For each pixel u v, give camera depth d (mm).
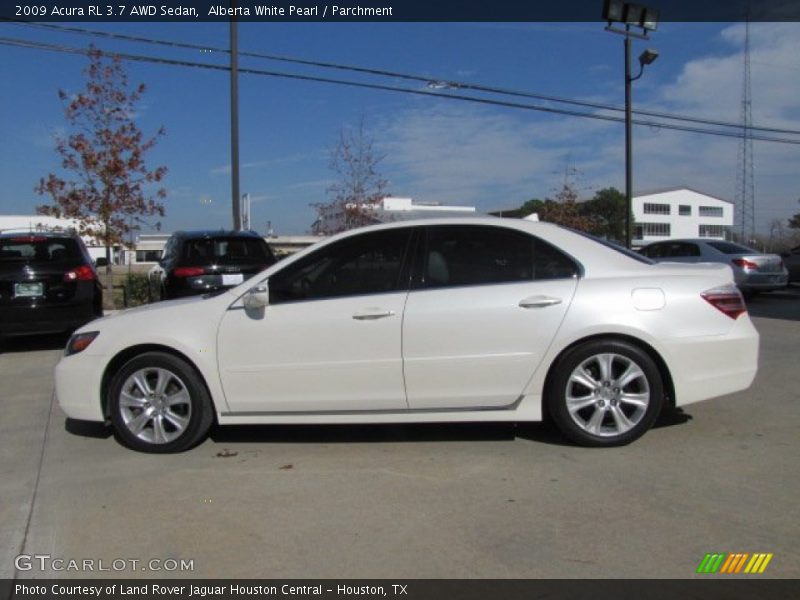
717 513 3912
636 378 4953
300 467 4832
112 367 5328
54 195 16953
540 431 5500
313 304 5047
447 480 4512
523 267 5066
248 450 5234
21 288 9211
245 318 5074
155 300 15000
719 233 103000
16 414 6422
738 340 5031
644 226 96562
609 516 3902
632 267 5113
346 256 5156
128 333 5188
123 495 4383
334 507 4125
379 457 5000
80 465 4965
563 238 5145
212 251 10484
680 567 3328
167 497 4336
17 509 4195
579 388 5020
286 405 5082
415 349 4938
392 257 5125
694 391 4980
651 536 3650
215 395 5113
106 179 16938
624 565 3357
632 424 5000
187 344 5070
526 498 4180
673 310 4941
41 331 9367
